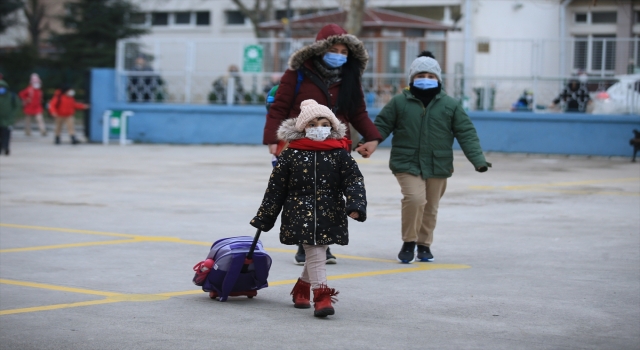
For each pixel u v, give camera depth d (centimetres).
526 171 2030
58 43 4953
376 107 2744
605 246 1030
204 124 2972
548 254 984
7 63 4984
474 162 920
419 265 926
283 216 691
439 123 930
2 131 2406
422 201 925
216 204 1420
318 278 687
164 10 5656
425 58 944
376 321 677
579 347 600
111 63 4834
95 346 603
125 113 2970
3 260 939
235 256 734
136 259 949
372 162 2255
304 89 902
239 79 2959
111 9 4928
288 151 694
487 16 3581
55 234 1119
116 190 1606
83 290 793
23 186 1659
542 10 3522
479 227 1183
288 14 3656
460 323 669
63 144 2959
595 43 2586
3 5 5316
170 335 632
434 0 4575
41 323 669
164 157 2397
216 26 5550
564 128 2606
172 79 3022
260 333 638
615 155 2552
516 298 759
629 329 651
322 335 632
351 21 3183
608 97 2566
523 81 2653
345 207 693
